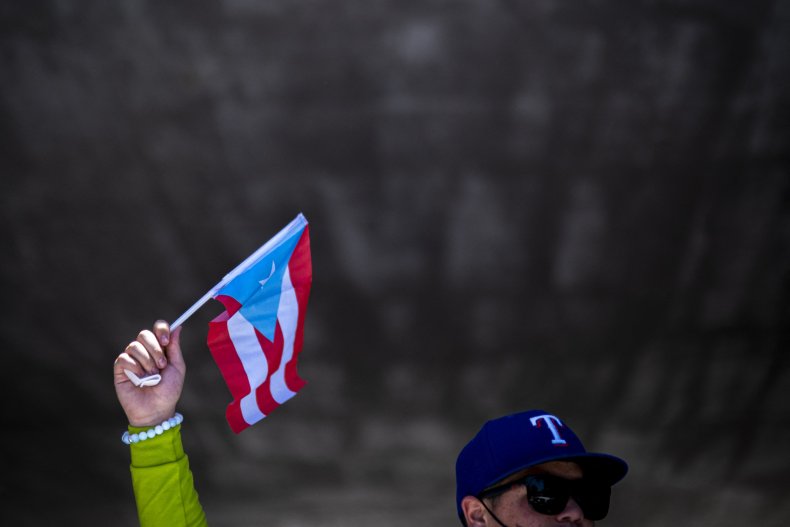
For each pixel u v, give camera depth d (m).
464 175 12.57
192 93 12.30
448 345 12.50
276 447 11.61
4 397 11.77
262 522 10.49
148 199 12.29
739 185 12.62
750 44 12.45
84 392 11.88
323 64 12.38
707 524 10.36
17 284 12.04
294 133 12.45
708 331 12.56
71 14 12.03
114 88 12.17
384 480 11.34
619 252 12.62
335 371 12.32
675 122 12.57
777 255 12.61
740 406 12.26
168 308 12.30
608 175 12.62
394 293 12.53
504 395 12.41
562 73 12.50
